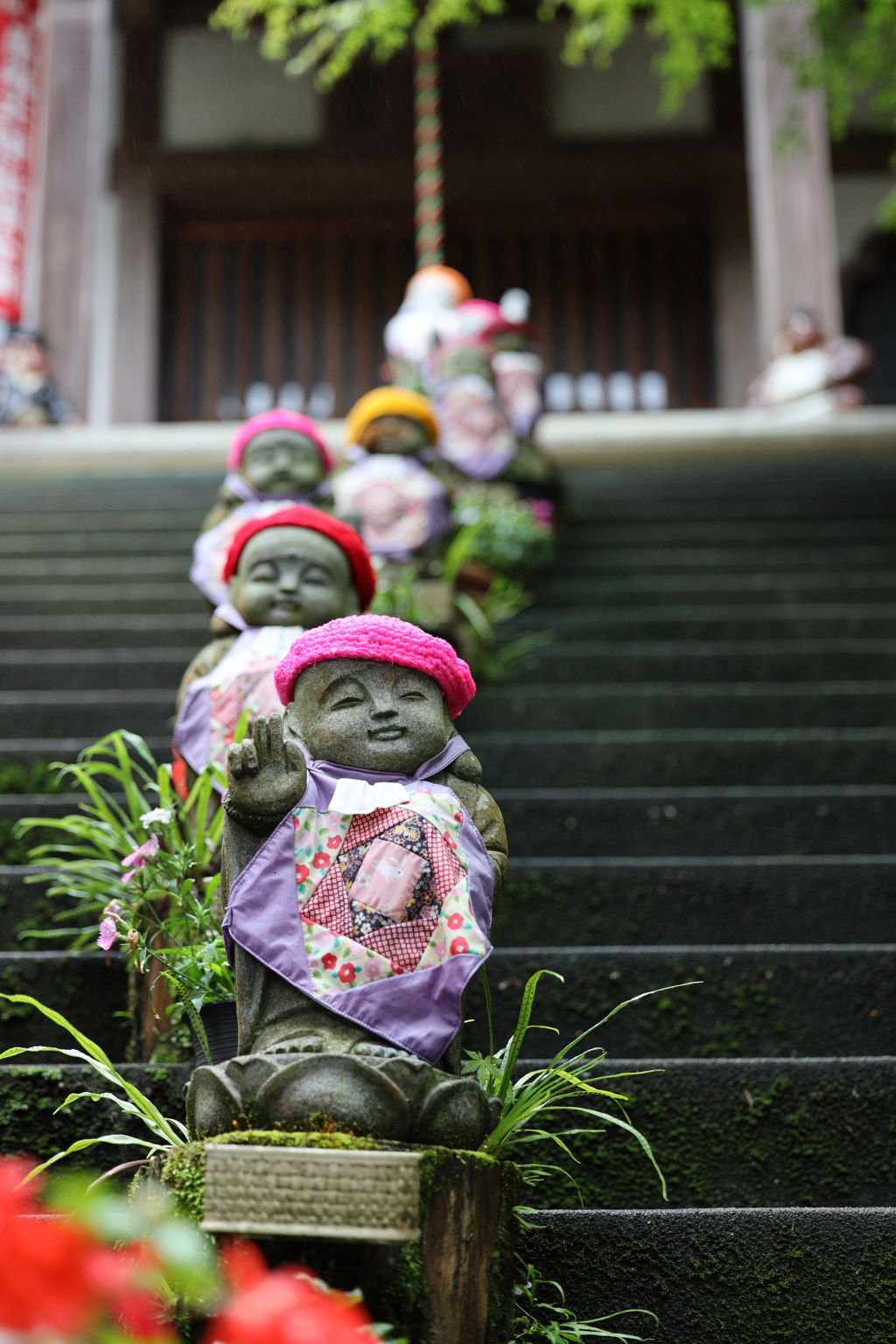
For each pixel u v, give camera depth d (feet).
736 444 27.30
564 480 26.25
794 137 32.40
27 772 14.14
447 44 43.42
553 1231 7.63
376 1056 6.30
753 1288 7.52
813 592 20.97
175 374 42.75
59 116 35.78
